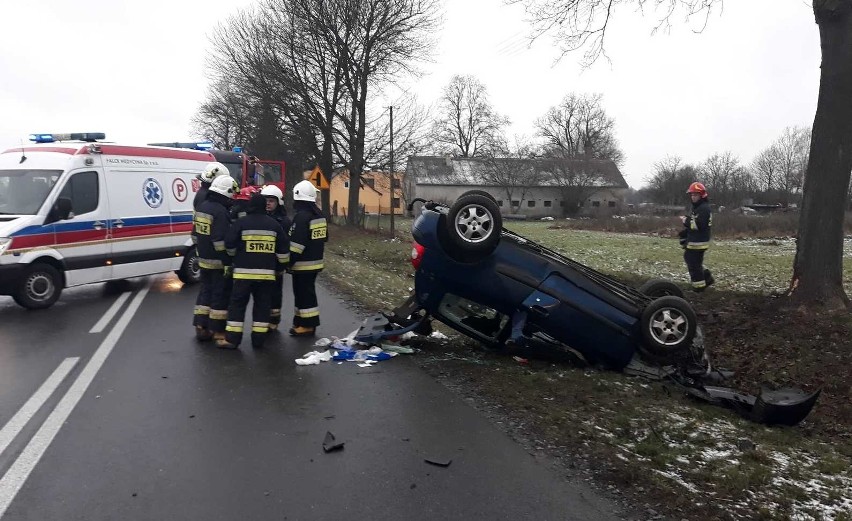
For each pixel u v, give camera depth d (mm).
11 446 4453
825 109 8406
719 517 3598
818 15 8383
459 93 73812
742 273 15953
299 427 4859
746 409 5926
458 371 6367
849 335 7559
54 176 9586
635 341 6527
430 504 3709
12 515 3510
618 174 70000
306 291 7766
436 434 4754
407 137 29281
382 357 6754
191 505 3652
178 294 10922
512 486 3941
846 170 8391
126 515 3529
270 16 28922
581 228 42250
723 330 8555
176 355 6863
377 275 15164
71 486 3859
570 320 6477
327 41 27328
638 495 3850
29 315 8938
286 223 8188
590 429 4887
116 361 6613
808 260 8617
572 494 3850
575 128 76750
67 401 5375
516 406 5348
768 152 70250
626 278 14852
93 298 10438
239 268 7027
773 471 4395
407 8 27766
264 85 28234
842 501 3988
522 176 67875
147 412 5137
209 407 5273
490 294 6562
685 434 4977
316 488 3883
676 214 55750
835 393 6531
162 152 11508
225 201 7480
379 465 4215
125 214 10516
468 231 6383
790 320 8289
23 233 9023
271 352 7027
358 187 30312
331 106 28438
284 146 30203
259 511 3600
